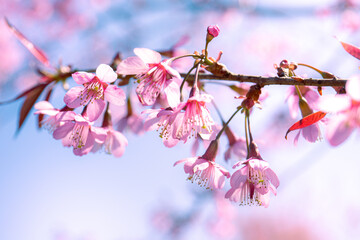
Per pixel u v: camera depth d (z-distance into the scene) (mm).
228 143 527
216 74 480
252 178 474
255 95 481
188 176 482
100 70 472
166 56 533
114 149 513
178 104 464
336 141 435
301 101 502
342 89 473
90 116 479
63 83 520
